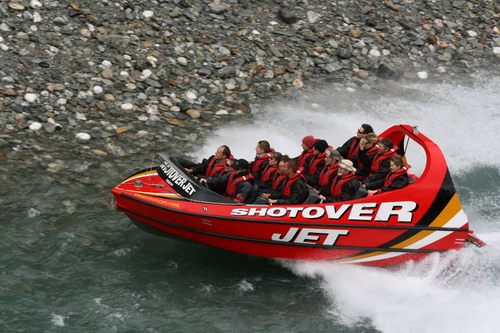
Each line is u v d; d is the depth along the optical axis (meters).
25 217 15.77
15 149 19.17
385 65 27.95
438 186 14.23
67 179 17.91
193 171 15.83
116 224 16.00
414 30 31.94
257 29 29.66
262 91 25.62
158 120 22.47
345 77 27.52
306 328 12.65
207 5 30.64
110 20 27.52
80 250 14.72
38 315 12.27
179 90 24.69
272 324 12.70
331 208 13.95
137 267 14.33
